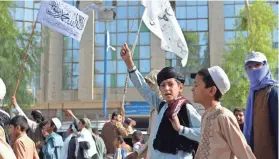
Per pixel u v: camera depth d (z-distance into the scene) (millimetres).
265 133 4664
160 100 4922
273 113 4625
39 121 11016
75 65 38656
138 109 37438
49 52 38531
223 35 38125
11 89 27281
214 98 3988
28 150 6773
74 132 10234
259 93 4809
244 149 3619
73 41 38844
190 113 4316
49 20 8891
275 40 34188
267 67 4859
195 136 4125
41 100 37844
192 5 38906
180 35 7078
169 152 4258
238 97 32250
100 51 38688
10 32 28016
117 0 38906
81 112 37969
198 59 38281
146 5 7016
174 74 4488
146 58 38438
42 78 38094
